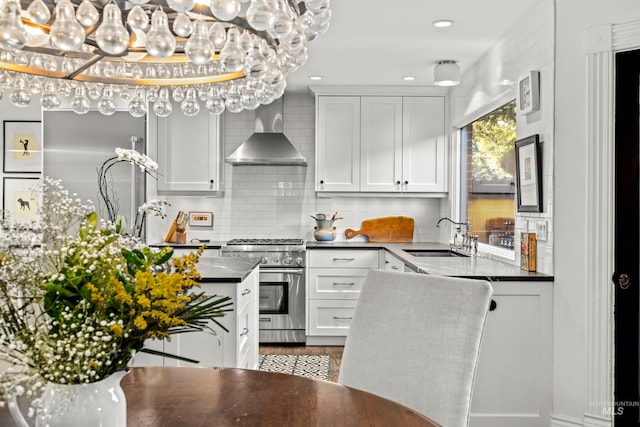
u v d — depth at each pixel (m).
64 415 1.04
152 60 2.12
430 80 5.37
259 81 2.14
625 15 2.96
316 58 4.62
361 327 1.95
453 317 1.75
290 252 5.43
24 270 1.05
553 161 3.23
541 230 3.36
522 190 3.67
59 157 5.00
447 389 1.68
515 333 3.21
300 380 1.69
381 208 6.04
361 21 3.74
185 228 5.76
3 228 1.09
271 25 1.34
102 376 1.08
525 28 3.65
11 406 1.11
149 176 5.26
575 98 3.14
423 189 5.64
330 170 5.64
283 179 6.03
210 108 2.32
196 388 1.61
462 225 5.48
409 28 3.88
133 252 1.19
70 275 1.05
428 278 1.87
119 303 1.05
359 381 1.89
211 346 3.08
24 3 1.40
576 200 3.13
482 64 4.59
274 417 1.37
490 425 3.19
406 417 1.38
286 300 5.44
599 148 3.04
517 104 3.69
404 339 1.83
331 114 5.63
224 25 1.70
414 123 5.64
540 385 3.20
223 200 6.02
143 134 5.04
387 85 5.58
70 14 1.24
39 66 2.09
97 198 5.01
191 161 5.55
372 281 2.01
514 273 3.30
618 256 3.01
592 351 3.05
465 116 5.06
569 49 3.17
